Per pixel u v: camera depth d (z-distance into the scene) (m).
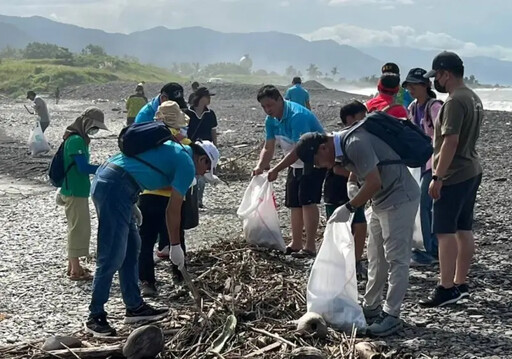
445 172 7.27
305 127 8.97
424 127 8.52
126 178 6.99
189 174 7.08
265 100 9.03
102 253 6.95
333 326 6.92
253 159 17.44
